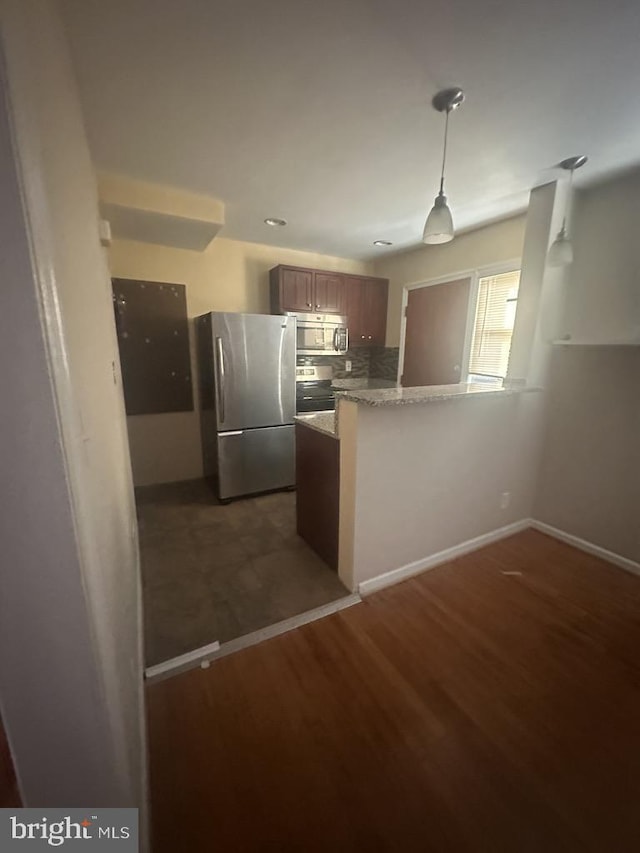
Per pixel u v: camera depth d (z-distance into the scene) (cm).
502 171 204
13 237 44
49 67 70
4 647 56
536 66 128
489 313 306
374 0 104
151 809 104
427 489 209
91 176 169
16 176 43
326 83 137
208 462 345
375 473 188
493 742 123
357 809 105
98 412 100
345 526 196
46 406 50
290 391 329
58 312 53
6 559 53
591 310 228
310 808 105
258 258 359
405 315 391
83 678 61
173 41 117
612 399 222
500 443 236
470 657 156
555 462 254
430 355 365
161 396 344
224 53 123
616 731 126
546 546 246
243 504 311
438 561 224
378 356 434
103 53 121
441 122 161
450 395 186
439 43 118
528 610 184
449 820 103
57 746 63
